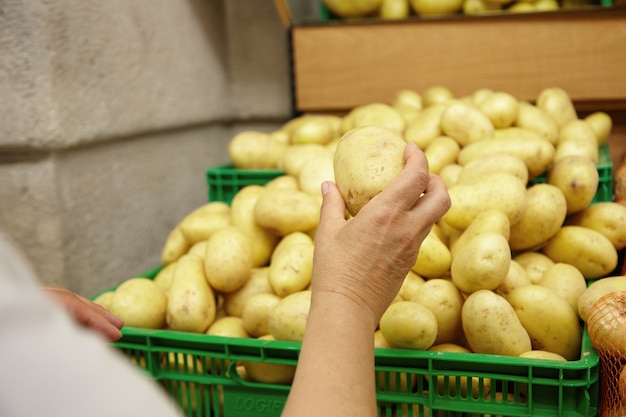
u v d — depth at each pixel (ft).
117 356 1.14
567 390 2.51
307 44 5.80
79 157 4.29
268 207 3.62
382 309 1.92
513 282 3.08
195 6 5.73
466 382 2.76
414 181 1.88
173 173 5.53
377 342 2.84
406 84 5.66
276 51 6.41
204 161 6.12
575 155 3.93
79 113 4.15
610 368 2.49
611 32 5.17
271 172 4.50
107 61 4.44
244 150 4.71
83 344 1.06
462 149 4.08
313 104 5.89
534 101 5.41
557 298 2.93
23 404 0.97
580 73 5.28
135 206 4.93
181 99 5.49
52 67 3.89
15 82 3.91
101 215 4.51
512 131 4.23
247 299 3.48
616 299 2.60
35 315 1.03
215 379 2.94
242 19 6.42
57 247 4.09
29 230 4.11
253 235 3.79
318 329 1.75
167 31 5.24
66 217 4.14
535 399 2.56
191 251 3.75
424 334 2.63
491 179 3.34
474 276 2.89
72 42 4.08
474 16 5.41
